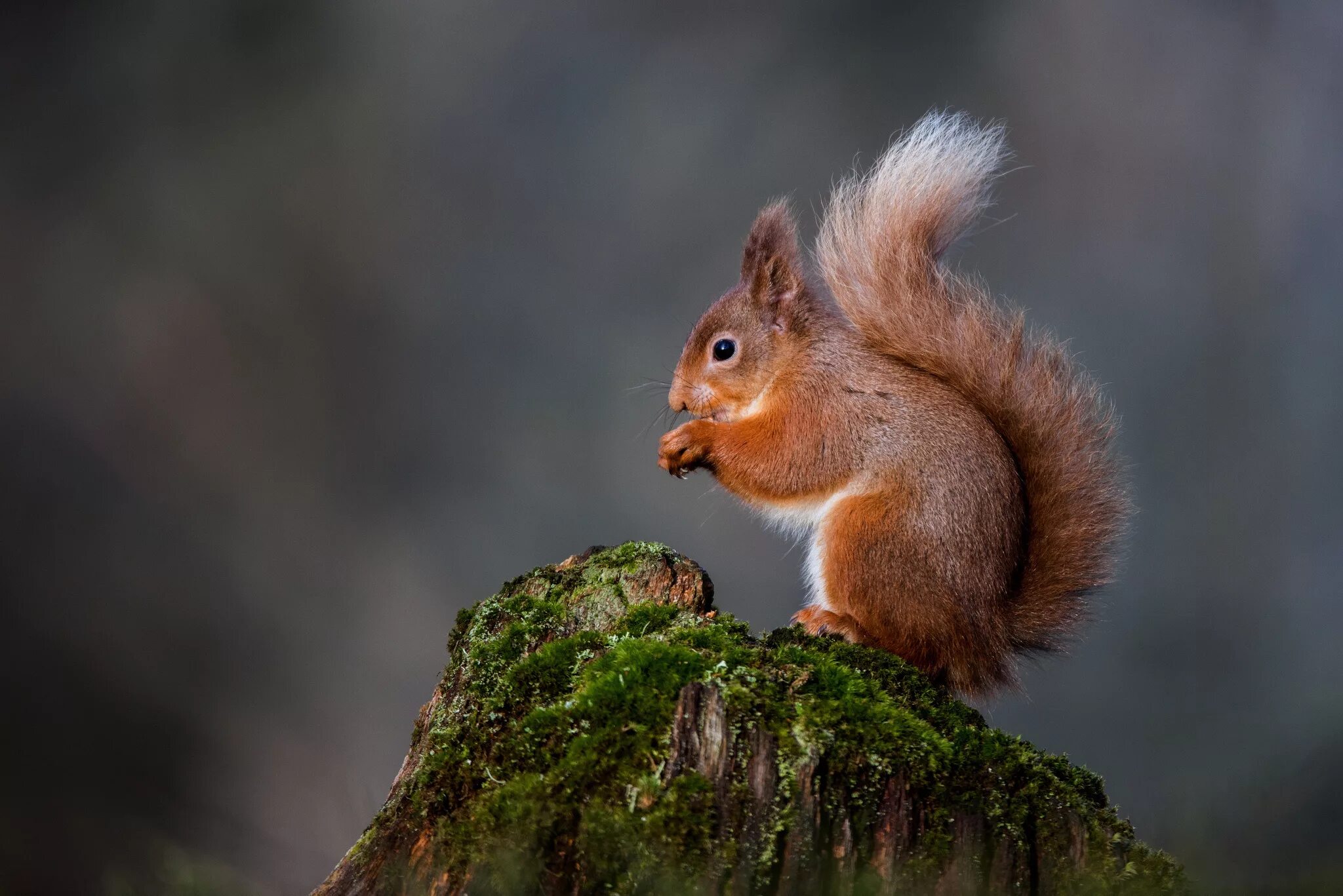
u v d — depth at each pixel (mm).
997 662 4863
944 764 3211
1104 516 4984
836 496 5277
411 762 3660
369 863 3262
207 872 5109
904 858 3088
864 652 4262
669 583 4062
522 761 3227
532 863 3008
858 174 5703
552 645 3539
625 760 3115
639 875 2965
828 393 5328
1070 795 3293
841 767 3148
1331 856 3375
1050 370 5160
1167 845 3527
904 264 5328
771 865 2990
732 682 3258
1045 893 3146
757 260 5762
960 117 5488
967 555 4836
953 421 5047
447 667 3930
